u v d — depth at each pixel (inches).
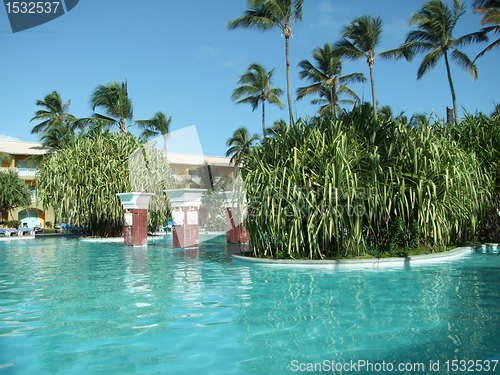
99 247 563.8
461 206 345.1
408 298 185.8
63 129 1332.4
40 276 270.7
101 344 126.2
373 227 334.6
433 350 116.9
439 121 445.1
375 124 351.6
